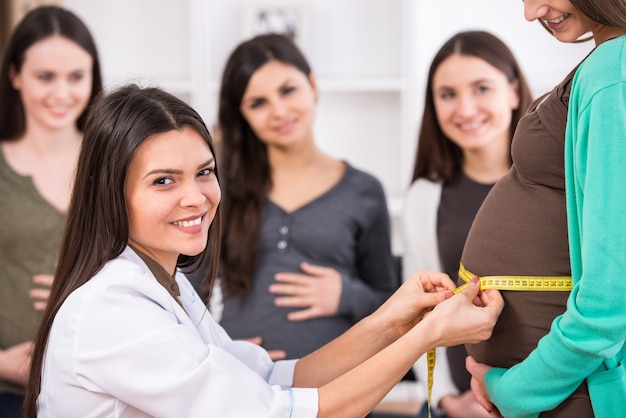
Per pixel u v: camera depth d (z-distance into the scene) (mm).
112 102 1496
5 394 2496
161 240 1499
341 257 2498
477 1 3812
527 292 1473
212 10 3801
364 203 2551
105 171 1465
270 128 2461
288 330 2412
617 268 1270
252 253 2449
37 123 2623
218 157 2549
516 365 1458
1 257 2557
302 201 2516
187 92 3760
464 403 2387
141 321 1411
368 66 3859
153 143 1461
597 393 1396
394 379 1486
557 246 1445
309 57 3859
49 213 2578
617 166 1272
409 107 3631
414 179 2617
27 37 2578
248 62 2455
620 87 1285
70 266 1516
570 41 1436
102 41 3873
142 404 1413
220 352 1460
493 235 1518
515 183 1516
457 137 2436
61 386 1453
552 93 1430
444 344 1507
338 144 3930
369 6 3828
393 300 1731
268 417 1424
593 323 1290
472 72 2385
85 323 1415
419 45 3854
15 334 2529
